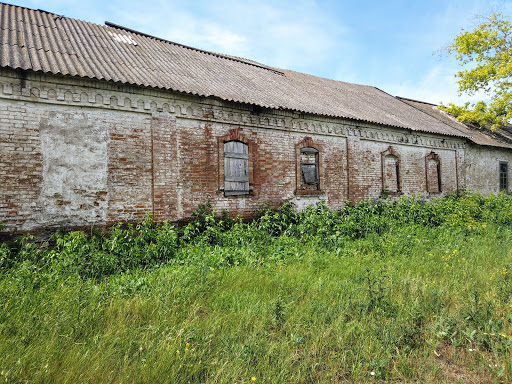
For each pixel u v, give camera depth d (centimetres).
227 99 951
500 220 1217
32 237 691
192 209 927
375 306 493
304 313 477
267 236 907
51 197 743
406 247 849
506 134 2233
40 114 735
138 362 347
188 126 927
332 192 1248
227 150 1001
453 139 1730
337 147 1270
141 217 848
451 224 1138
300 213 1124
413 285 581
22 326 389
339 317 454
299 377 344
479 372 371
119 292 507
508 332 439
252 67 1459
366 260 754
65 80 755
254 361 368
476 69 2048
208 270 621
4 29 841
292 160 1143
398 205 1320
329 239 899
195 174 935
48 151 741
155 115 871
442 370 374
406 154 1522
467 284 588
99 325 412
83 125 782
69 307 431
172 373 328
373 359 375
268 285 578
